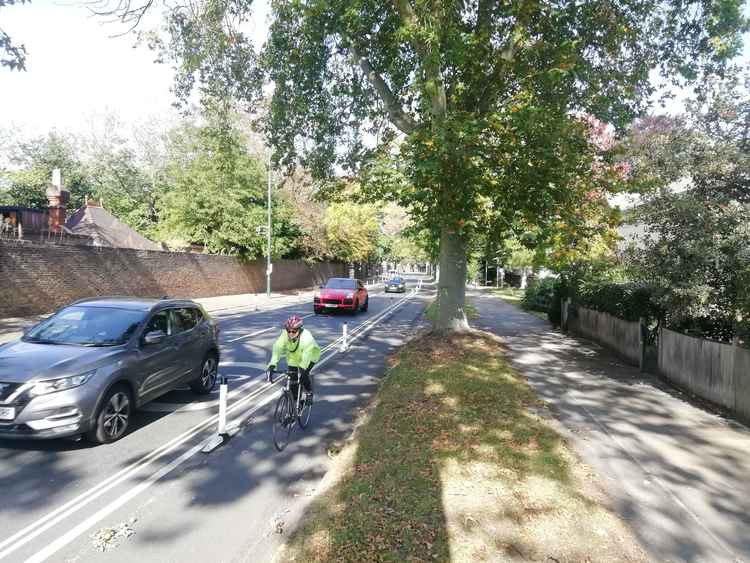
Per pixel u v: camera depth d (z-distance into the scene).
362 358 12.20
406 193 9.41
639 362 10.47
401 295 41.41
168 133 47.09
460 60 9.56
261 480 5.21
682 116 9.52
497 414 6.80
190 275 27.92
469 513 4.14
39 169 44.38
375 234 59.09
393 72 13.32
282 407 6.33
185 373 7.80
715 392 7.71
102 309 7.09
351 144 15.17
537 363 10.95
